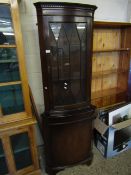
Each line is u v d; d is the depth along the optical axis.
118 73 2.28
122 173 1.56
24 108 1.36
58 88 1.40
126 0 2.06
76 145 1.51
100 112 1.87
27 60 1.71
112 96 2.22
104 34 2.04
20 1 1.46
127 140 1.86
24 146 1.50
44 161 1.77
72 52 1.35
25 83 1.28
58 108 1.40
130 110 2.00
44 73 1.28
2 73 1.27
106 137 1.69
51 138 1.43
